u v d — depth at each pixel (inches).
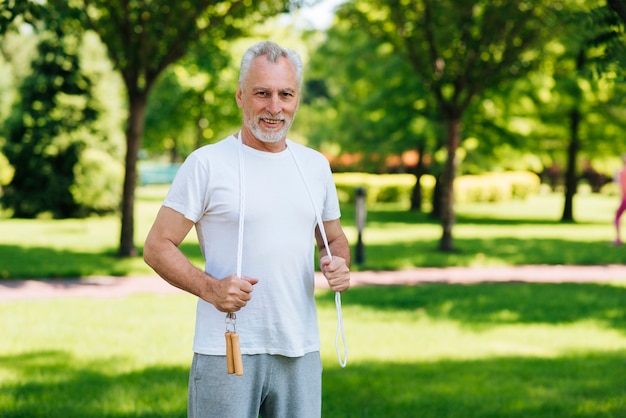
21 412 209.8
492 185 1555.1
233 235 115.3
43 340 303.4
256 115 113.9
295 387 118.0
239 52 1184.2
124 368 262.2
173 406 217.5
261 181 115.7
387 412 215.6
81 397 226.2
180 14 550.9
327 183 124.4
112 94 1083.3
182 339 309.0
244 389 115.0
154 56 577.0
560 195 2073.1
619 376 260.2
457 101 647.1
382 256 614.5
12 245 662.5
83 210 1047.0
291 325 116.1
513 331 337.1
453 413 214.7
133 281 473.7
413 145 1047.6
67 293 426.3
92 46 1060.5
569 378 257.4
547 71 871.1
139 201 1433.3
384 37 650.8
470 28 609.9
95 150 1060.5
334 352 291.7
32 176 1039.0
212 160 115.3
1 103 1311.5
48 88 1040.8
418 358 284.0
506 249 683.4
